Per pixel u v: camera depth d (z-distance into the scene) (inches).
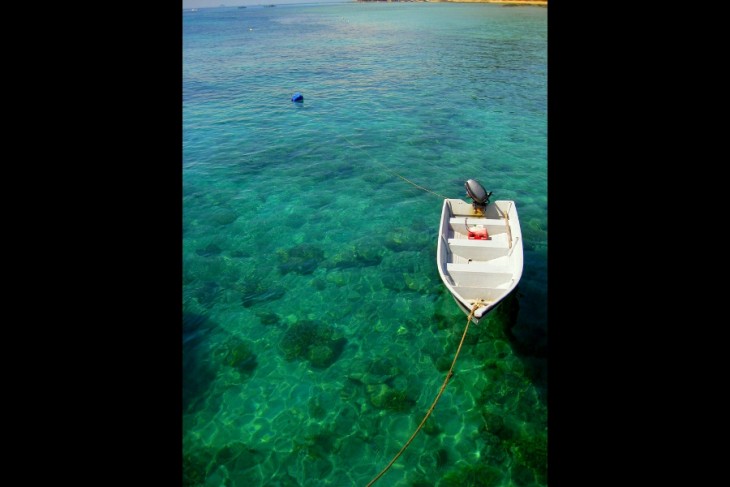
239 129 907.4
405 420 301.3
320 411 310.2
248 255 482.6
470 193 446.6
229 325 386.3
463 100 1071.6
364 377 334.3
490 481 262.8
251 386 330.0
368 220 546.9
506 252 394.0
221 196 613.6
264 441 291.9
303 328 381.7
